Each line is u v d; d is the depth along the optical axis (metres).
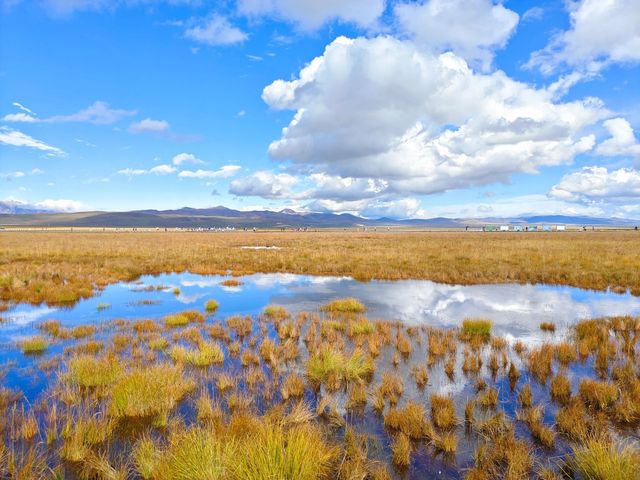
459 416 5.63
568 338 9.77
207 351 7.93
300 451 4.09
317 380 6.95
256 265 26.20
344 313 12.65
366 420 5.54
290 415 5.36
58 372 7.02
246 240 59.12
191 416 5.54
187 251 35.47
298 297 15.65
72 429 4.96
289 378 6.66
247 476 3.87
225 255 32.34
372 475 4.27
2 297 14.82
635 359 7.82
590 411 5.70
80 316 12.11
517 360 8.04
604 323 10.85
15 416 5.44
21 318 11.74
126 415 5.54
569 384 6.32
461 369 7.54
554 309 13.30
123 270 22.81
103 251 33.97
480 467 4.41
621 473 3.95
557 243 43.78
